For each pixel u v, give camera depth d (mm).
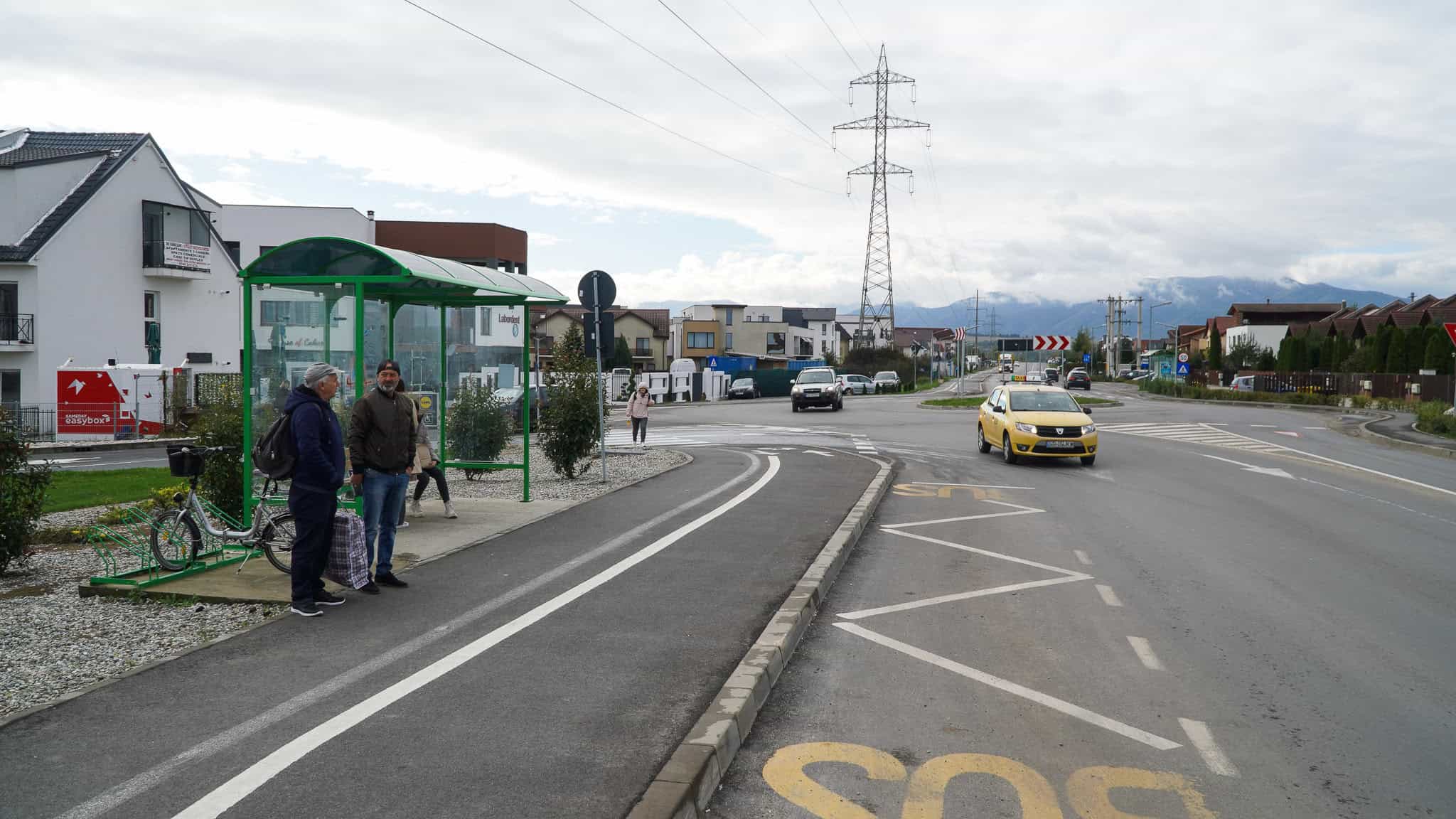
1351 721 5238
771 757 4703
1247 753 4789
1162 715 5309
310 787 4062
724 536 10258
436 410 13273
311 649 6055
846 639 6836
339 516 7230
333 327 9859
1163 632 7027
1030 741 4930
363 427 7578
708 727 4730
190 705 5020
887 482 16000
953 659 6340
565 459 15617
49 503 13477
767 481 15539
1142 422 34000
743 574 8375
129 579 7723
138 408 29938
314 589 7086
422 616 6879
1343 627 7199
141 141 36406
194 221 38969
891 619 7418
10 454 8531
